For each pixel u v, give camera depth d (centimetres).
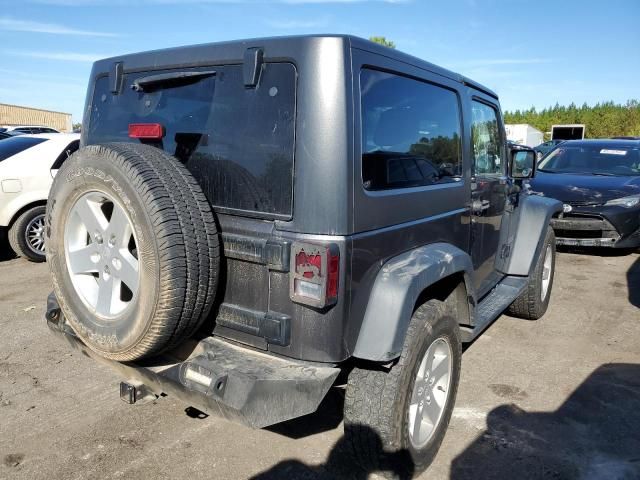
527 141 3153
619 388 379
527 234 467
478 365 415
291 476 280
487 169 407
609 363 421
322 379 225
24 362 417
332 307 223
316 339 226
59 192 250
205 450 303
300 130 224
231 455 298
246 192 242
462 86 347
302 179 223
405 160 276
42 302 564
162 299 216
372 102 244
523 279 458
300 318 227
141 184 217
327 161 220
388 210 252
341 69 222
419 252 275
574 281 655
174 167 232
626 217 725
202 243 225
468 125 354
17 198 701
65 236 253
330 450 303
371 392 252
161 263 214
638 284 642
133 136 251
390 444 252
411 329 257
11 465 288
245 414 209
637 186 752
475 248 375
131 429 324
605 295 599
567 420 335
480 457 296
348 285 226
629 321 516
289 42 228
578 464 290
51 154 734
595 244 739
